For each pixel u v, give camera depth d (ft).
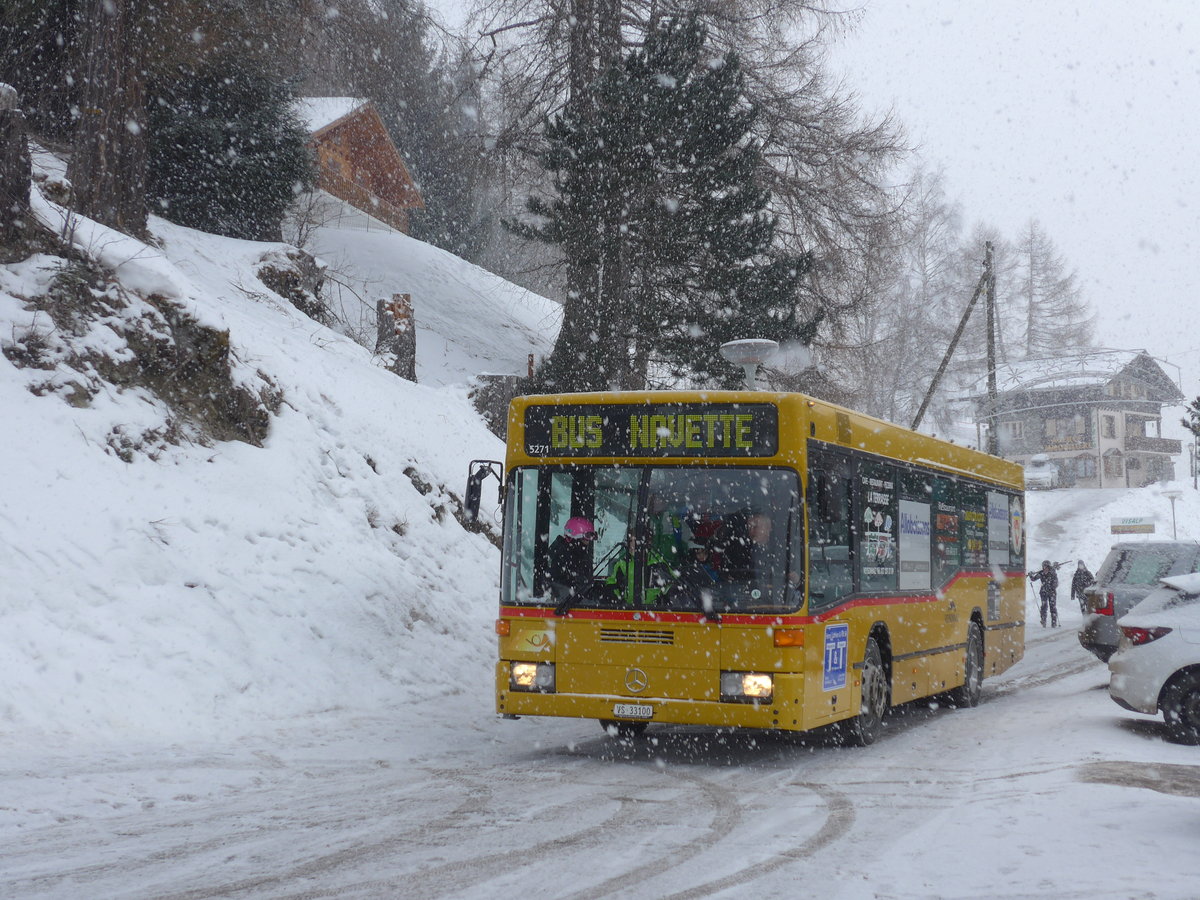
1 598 34.22
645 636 31.91
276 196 106.52
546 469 33.88
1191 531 188.85
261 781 28.04
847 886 18.52
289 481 50.93
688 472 32.68
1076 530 188.03
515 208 117.60
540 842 22.03
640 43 99.04
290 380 59.62
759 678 31.04
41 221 50.08
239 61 100.37
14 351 44.50
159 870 19.42
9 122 48.67
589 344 92.27
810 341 96.53
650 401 33.17
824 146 108.99
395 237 153.28
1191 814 22.74
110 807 24.32
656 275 95.81
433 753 33.86
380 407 66.18
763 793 28.09
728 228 90.84
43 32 87.51
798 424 32.32
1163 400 262.26
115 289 50.08
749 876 19.31
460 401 82.89
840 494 35.06
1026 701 49.11
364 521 53.01
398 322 84.12
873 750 35.94
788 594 31.40
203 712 35.09
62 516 39.14
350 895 17.99
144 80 80.07
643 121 87.92
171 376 49.90
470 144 112.98
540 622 32.89
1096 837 21.15
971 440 213.25
